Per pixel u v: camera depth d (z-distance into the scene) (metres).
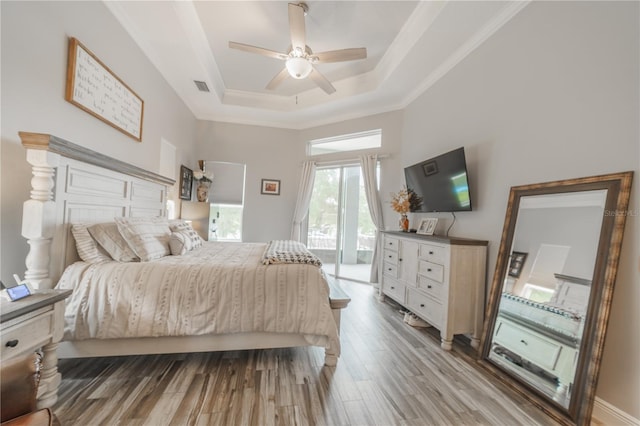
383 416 1.42
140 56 2.79
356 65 3.57
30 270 1.47
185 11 2.55
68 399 1.44
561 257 1.65
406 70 3.15
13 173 1.48
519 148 2.11
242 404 1.47
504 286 1.99
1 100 1.41
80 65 1.92
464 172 2.55
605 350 1.46
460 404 1.55
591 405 1.32
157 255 2.07
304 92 4.42
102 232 1.88
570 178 1.72
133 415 1.35
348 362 1.97
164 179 3.12
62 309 1.36
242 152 4.98
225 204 4.93
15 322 1.06
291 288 1.83
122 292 1.64
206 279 1.74
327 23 2.75
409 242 2.91
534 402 1.55
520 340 1.77
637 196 1.38
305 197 4.99
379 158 4.30
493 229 2.33
